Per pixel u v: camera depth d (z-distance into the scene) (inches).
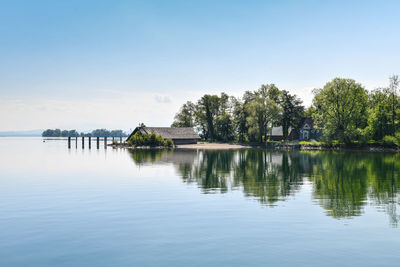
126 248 424.5
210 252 407.5
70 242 449.4
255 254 399.9
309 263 373.1
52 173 1234.0
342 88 2792.8
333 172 1236.5
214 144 4205.2
